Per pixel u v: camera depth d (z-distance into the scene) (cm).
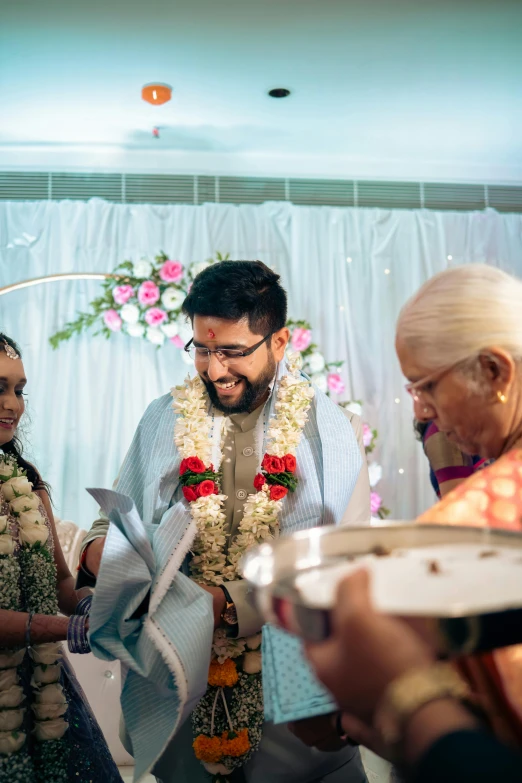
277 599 66
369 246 512
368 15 355
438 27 368
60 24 359
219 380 170
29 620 157
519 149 514
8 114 450
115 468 471
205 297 165
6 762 154
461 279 100
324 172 521
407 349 102
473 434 102
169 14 352
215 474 172
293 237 503
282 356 184
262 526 166
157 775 168
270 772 161
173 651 142
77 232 486
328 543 83
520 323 97
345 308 504
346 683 65
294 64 398
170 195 505
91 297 482
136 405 477
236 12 352
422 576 71
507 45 382
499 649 72
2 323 474
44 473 466
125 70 400
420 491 496
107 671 286
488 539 80
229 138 488
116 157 502
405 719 63
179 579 154
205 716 162
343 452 176
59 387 473
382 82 420
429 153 518
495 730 75
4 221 483
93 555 164
